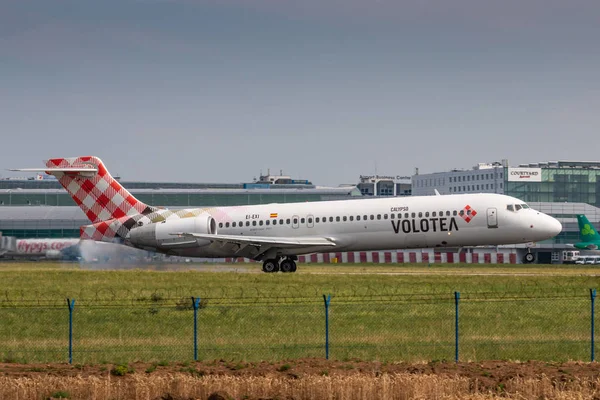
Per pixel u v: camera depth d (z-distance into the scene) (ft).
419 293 522.47
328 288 564.30
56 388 276.82
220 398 265.54
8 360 333.21
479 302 469.57
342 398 269.64
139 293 546.26
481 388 281.54
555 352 350.02
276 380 283.18
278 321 418.72
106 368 312.50
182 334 390.63
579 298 491.31
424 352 347.97
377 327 402.11
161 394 277.44
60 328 410.11
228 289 563.89
